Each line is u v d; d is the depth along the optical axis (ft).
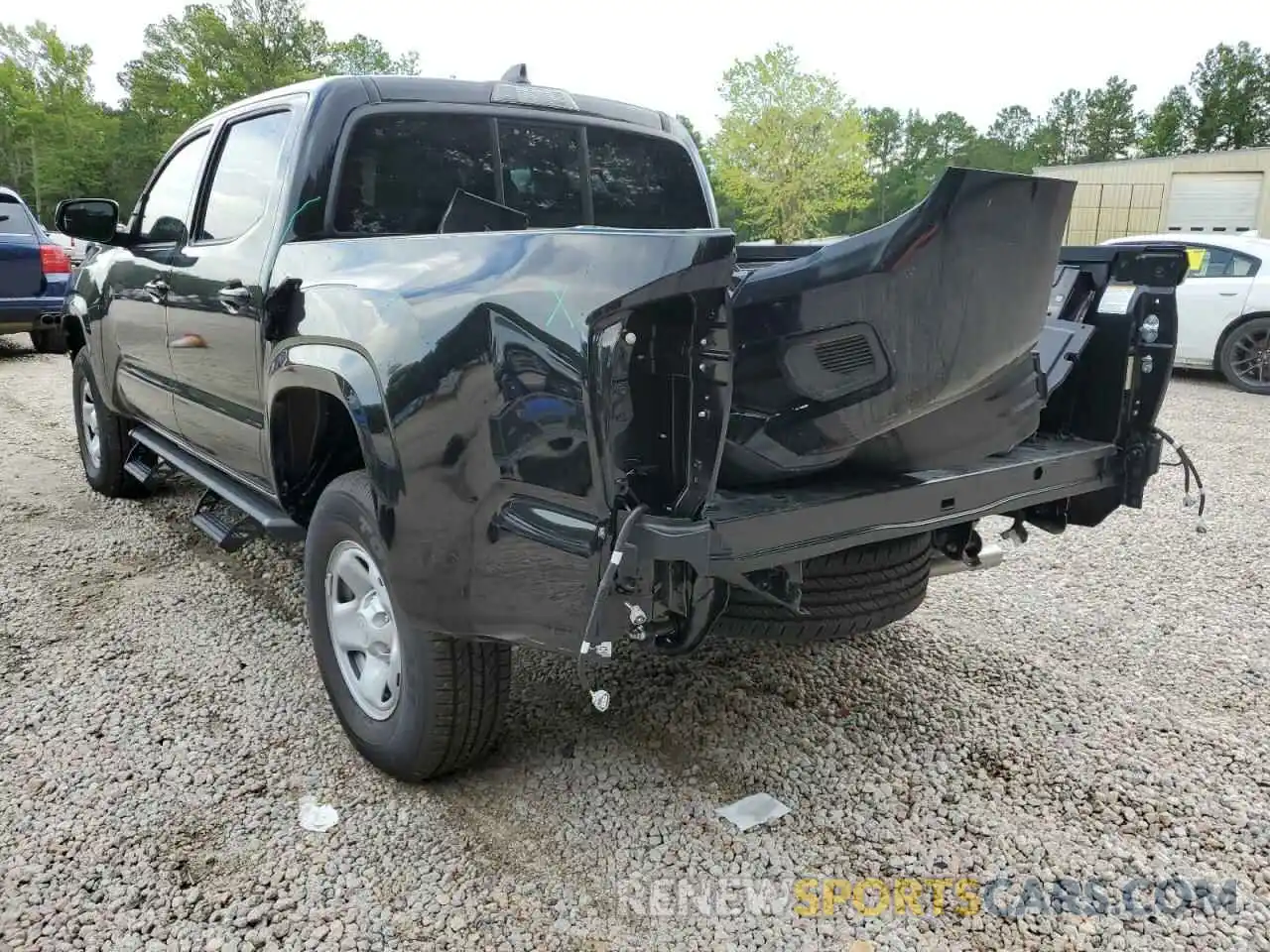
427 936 7.38
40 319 35.50
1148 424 10.44
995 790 9.36
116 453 17.97
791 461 8.06
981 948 7.33
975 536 10.19
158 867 8.10
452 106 11.31
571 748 10.00
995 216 7.37
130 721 10.48
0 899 7.66
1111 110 278.26
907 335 7.47
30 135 176.24
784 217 138.92
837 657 12.25
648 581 6.98
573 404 6.95
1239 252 34.27
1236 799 9.20
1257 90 248.52
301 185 10.36
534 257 7.30
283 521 10.97
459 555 7.63
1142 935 7.45
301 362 9.18
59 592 14.16
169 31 164.25
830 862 8.29
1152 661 12.25
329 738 10.20
